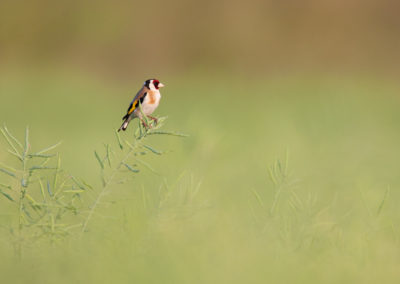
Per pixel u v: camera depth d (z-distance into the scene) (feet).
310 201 26.99
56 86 138.21
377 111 88.43
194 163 36.01
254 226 25.86
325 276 21.97
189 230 24.47
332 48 200.23
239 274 21.53
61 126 84.43
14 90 127.24
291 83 156.46
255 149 55.98
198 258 22.22
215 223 25.80
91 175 37.35
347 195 33.04
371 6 205.46
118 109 108.58
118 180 24.68
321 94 121.49
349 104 82.28
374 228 26.04
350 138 55.77
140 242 23.11
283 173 26.71
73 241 23.45
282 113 90.58
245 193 34.01
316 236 25.12
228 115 92.07
